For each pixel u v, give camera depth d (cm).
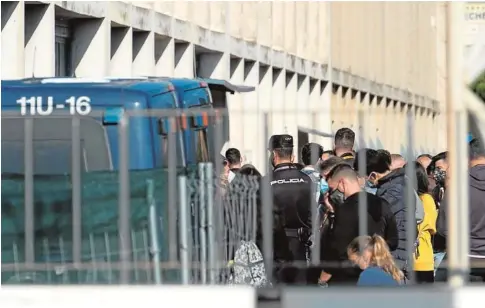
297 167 1950
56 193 1733
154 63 3822
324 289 1695
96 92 1900
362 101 7069
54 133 1761
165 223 1739
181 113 1764
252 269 1762
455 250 1752
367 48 7088
